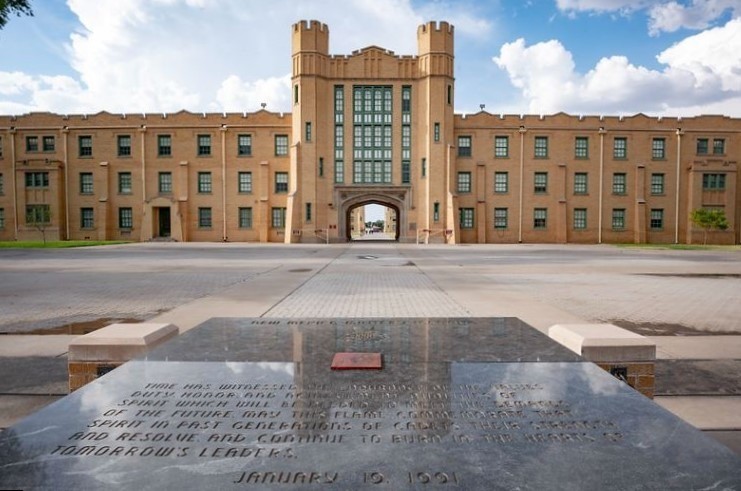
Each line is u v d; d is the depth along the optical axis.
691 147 46.41
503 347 4.45
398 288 12.12
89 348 4.76
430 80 43.72
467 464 2.27
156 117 46.25
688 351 6.32
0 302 10.25
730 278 15.06
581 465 2.26
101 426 2.69
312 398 3.12
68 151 46.41
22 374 5.39
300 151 43.53
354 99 45.06
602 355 4.64
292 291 11.46
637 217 46.19
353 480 2.14
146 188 46.34
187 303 9.94
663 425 2.71
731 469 2.23
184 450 2.40
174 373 3.63
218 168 46.31
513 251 31.19
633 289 12.37
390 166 45.03
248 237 46.34
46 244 36.25
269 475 2.18
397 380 3.47
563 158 46.19
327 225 44.66
